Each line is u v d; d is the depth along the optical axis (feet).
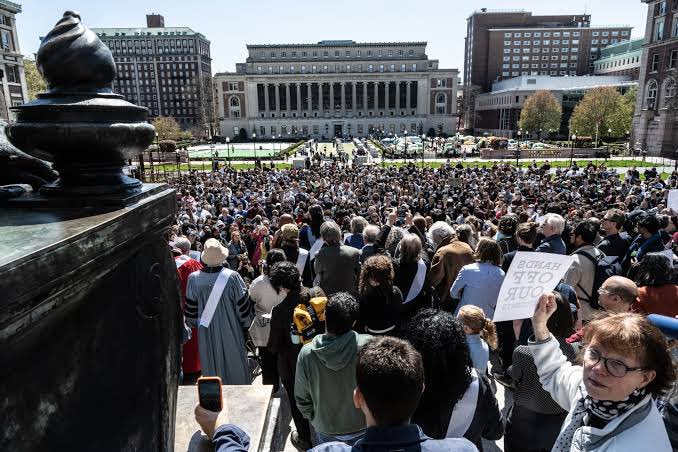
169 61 458.50
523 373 9.63
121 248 5.37
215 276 15.19
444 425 8.16
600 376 6.03
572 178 93.91
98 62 5.82
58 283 4.06
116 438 5.51
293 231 20.77
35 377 4.15
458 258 17.95
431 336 8.05
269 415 11.49
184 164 185.06
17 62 171.83
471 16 469.57
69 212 5.44
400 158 202.28
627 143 223.10
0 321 3.35
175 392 7.53
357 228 26.20
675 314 12.75
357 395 5.70
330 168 128.98
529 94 347.15
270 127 377.30
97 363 5.16
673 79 176.45
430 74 371.35
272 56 394.52
